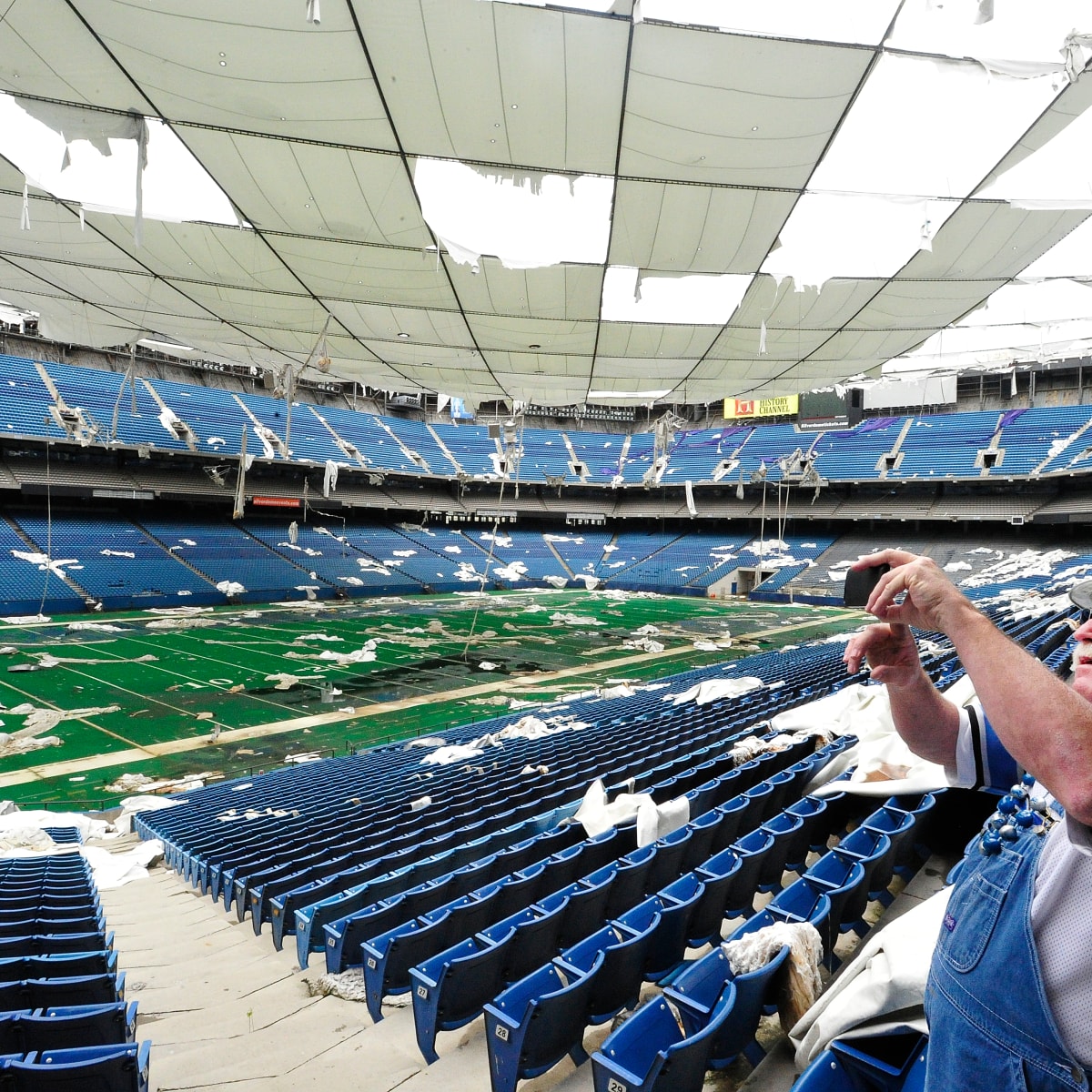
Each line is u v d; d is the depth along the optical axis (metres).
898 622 1.24
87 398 37.19
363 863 6.09
